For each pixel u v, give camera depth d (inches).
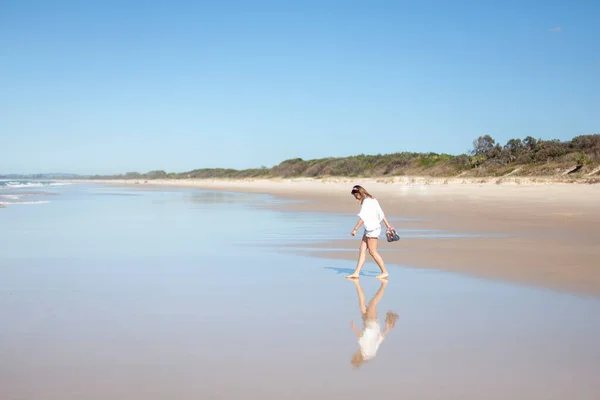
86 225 709.9
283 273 358.3
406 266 383.6
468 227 643.5
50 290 301.0
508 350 194.5
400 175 3491.6
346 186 2618.1
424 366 178.1
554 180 2032.5
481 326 226.2
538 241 506.6
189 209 1066.7
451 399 152.2
